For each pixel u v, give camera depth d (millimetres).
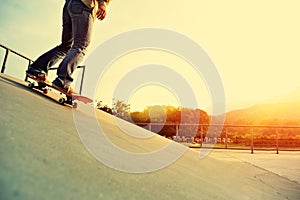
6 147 1093
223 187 2316
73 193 963
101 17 3424
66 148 1503
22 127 1489
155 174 1835
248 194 2354
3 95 2105
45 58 3223
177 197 1485
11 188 795
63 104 3354
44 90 3469
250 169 4098
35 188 864
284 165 5043
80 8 3061
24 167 978
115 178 1369
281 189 3010
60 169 1133
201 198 1661
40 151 1236
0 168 885
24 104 2125
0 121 1415
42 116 2018
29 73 3160
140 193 1294
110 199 1061
